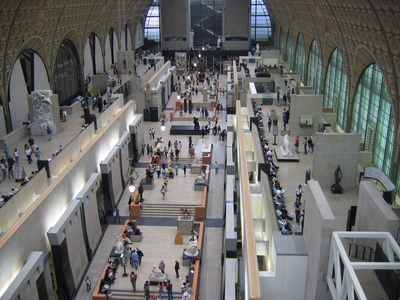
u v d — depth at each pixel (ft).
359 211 49.49
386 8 63.26
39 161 75.56
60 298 71.51
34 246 63.82
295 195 67.82
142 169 124.98
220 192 110.83
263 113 111.55
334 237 39.91
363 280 43.29
